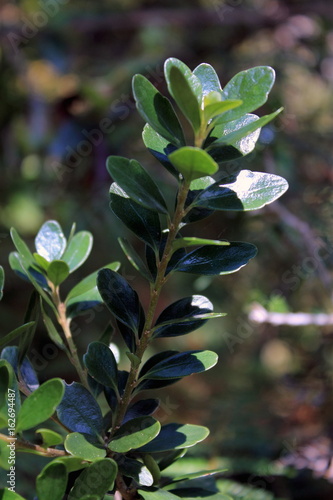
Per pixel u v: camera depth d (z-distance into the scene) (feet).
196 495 0.88
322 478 1.60
